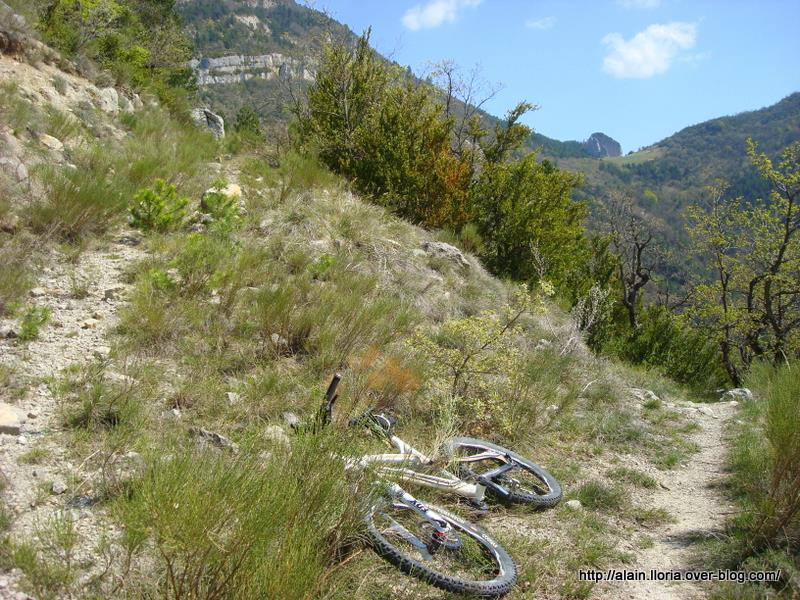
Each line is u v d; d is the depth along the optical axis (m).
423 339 5.98
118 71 13.30
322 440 3.29
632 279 22.17
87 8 13.71
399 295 8.18
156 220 7.71
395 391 5.46
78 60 12.17
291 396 4.94
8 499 3.18
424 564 3.26
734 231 20.81
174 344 5.29
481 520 4.25
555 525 4.40
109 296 5.89
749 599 3.49
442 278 9.59
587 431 6.54
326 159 12.85
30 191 7.15
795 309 20.02
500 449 5.03
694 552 4.24
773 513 4.14
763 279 19.59
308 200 10.08
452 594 3.21
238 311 6.09
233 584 2.52
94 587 2.70
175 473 2.60
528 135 14.30
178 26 22.22
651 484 5.47
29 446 3.64
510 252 12.71
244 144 13.80
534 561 3.83
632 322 21.03
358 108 13.42
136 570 2.82
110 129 10.77
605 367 9.08
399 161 12.03
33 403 4.07
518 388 6.30
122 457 3.67
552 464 5.53
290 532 2.76
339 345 6.01
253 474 2.84
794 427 4.39
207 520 2.46
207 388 4.67
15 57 10.45
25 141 8.17
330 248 8.62
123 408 4.05
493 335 6.02
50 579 2.69
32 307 5.24
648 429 7.01
